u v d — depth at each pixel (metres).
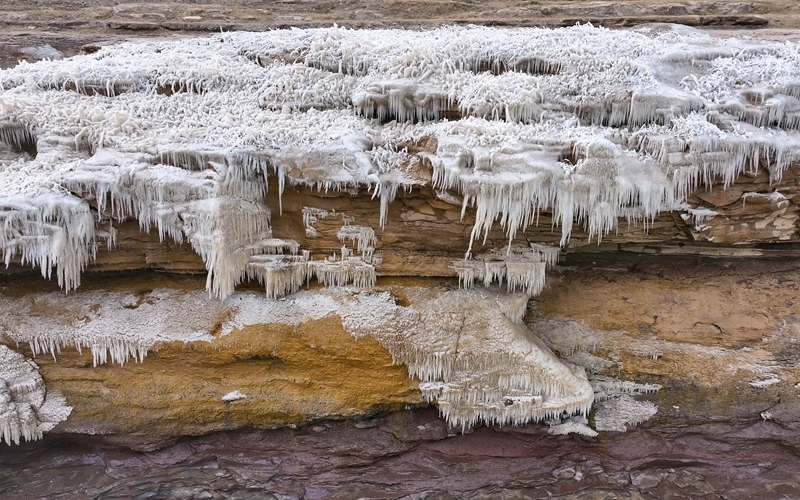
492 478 4.41
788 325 4.32
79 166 3.81
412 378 4.21
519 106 4.16
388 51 4.62
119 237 3.99
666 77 4.31
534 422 4.32
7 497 4.25
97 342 4.06
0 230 3.62
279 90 4.47
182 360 4.17
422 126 4.23
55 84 4.51
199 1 6.95
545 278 4.55
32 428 4.09
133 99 4.48
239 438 4.44
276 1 6.93
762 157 3.86
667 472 4.43
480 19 6.22
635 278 4.54
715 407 4.35
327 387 4.27
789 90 4.12
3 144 4.23
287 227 4.20
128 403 4.21
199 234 3.87
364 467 4.48
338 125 4.22
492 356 4.11
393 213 4.10
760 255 4.41
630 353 4.43
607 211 3.84
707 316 4.39
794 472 4.36
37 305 4.07
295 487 4.44
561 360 4.36
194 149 3.88
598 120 4.20
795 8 6.31
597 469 4.44
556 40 4.75
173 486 4.40
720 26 5.89
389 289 4.26
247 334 4.14
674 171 3.79
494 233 4.14
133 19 6.54
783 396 4.28
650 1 6.54
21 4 6.79
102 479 4.34
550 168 3.76
